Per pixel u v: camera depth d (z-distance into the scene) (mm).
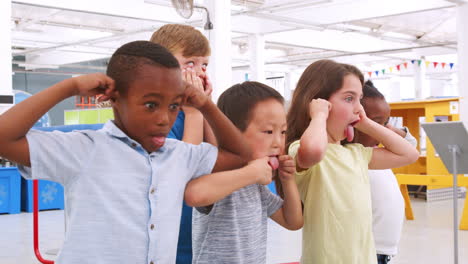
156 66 934
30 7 9727
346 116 1585
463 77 8195
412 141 3395
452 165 3131
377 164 1771
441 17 10656
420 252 4477
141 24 11133
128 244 980
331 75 1587
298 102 1641
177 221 1063
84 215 968
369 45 13516
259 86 1358
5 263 4191
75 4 8602
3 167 6711
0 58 6520
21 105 905
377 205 2029
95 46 13266
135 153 1016
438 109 7098
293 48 14945
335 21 9906
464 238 5039
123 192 990
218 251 1281
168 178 1049
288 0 9000
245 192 1318
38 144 933
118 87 954
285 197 1419
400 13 9133
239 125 1319
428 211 6746
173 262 1056
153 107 950
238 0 8922
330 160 1579
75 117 9250
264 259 1396
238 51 14445
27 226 5809
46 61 15836
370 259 1601
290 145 1613
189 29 1436
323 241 1538
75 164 971
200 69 1428
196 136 1339
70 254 962
